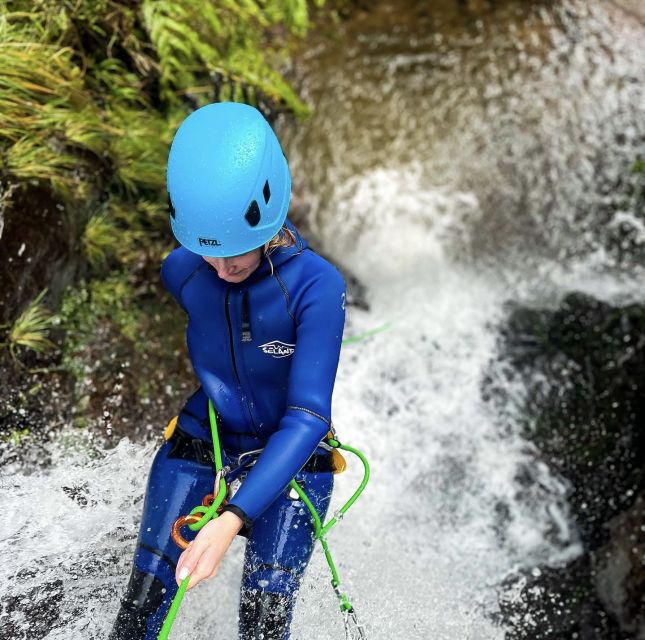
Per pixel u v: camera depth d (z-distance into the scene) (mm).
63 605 2428
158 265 3582
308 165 4551
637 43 5059
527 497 3689
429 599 3180
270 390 2100
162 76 3814
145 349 3340
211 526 1791
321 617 2557
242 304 1991
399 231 4555
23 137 3059
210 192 1792
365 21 5070
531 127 4785
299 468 1890
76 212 3254
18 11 3408
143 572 2043
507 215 4633
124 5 3713
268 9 4227
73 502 2656
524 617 3324
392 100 4801
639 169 4648
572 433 3859
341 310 1993
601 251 4535
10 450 2770
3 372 2869
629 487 3699
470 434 3852
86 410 3039
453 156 4730
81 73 3488
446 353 4113
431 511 3578
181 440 2195
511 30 5070
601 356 4023
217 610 2678
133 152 3600
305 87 4734
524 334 4180
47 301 3105
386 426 3805
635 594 3289
